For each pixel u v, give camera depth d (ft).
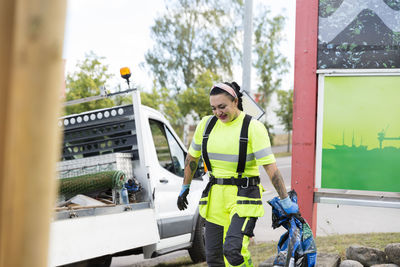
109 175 16.24
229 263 10.81
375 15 16.28
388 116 16.28
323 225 29.60
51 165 1.72
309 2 16.63
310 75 16.69
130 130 18.22
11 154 1.67
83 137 19.12
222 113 11.25
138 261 22.16
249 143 11.25
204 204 11.73
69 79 72.18
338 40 16.53
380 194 16.33
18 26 1.65
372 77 16.34
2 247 1.70
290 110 125.80
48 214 1.73
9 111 1.67
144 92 90.63
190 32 105.91
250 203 11.21
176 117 91.50
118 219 15.35
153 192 17.35
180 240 19.10
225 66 107.55
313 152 16.69
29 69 1.67
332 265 15.29
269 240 25.39
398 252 16.52
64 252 13.50
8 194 1.68
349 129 16.51
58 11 1.69
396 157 16.22
